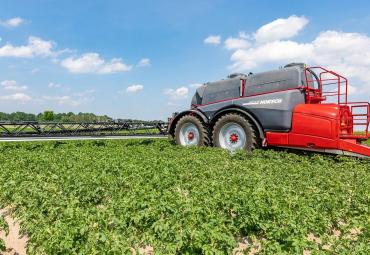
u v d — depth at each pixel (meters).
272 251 4.24
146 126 17.22
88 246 4.29
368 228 4.80
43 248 4.46
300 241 4.27
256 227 5.00
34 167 8.74
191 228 4.75
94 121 15.95
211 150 11.13
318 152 9.84
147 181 7.14
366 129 9.57
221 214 5.20
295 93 10.20
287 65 10.95
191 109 12.71
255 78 11.16
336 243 4.54
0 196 6.52
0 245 4.62
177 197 5.88
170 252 4.25
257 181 7.07
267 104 10.41
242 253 4.61
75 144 13.57
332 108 9.40
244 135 11.02
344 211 5.57
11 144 13.63
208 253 4.02
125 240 4.60
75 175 7.37
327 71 10.54
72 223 4.80
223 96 11.98
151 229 4.91
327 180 7.24
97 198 6.36
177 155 10.33
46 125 14.56
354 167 8.76
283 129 10.16
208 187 6.41
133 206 5.41
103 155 10.36
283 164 8.91
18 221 5.70
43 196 5.97
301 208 5.38
